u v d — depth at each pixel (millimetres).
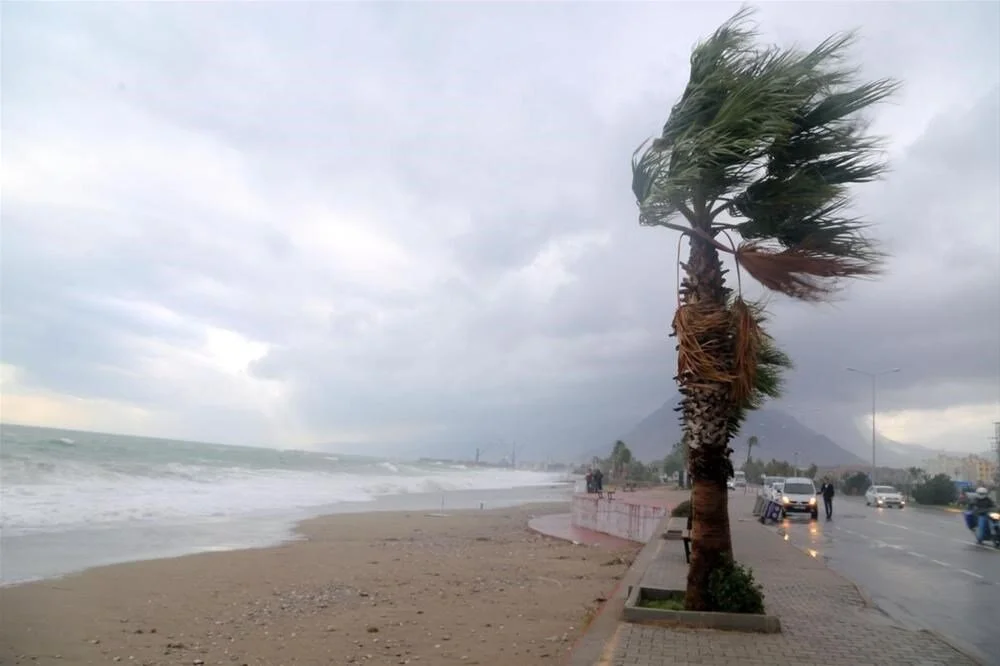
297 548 20062
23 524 21594
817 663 7160
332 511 33812
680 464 97438
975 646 8953
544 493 66062
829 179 8836
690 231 8938
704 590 8883
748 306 8812
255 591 13406
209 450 88125
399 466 112750
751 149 8062
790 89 7988
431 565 17109
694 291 8867
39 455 42281
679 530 20109
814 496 33594
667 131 8773
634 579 12070
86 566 15562
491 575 15625
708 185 8570
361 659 8648
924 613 11188
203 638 9750
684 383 8977
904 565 17047
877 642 8102
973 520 23766
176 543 20031
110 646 9297
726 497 9039
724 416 8883
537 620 10883
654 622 8750
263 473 56219
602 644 7711
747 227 8953
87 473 37125
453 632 10055
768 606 10352
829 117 8492
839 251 8445
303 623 10680
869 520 33531
